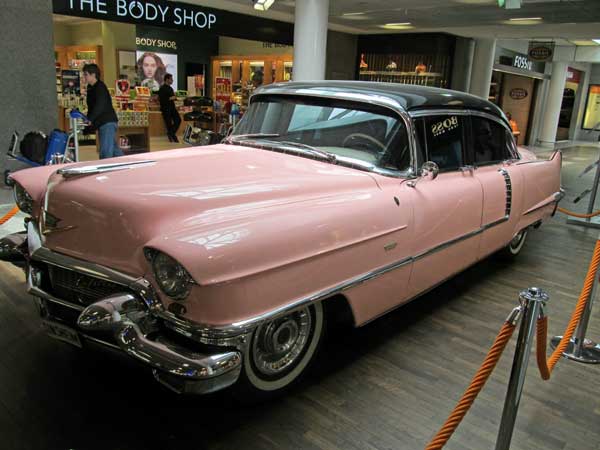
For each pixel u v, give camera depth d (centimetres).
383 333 359
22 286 399
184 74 1806
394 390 290
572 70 2339
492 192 400
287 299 235
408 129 328
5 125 733
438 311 402
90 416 252
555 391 303
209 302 206
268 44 1672
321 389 287
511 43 1784
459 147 378
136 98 1429
